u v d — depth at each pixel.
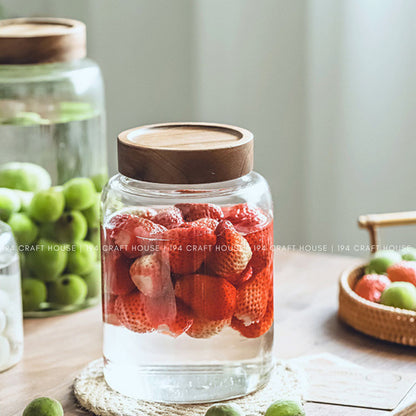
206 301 0.78
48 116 1.05
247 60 1.94
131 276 0.78
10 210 1.04
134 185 0.81
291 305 1.12
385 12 1.74
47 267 1.07
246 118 1.99
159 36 2.06
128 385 0.83
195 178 0.78
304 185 1.95
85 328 1.07
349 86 1.82
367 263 1.12
